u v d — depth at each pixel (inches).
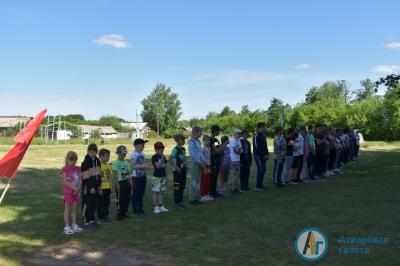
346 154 767.7
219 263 247.4
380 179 587.2
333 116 2235.5
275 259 253.3
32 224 341.7
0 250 274.7
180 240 293.1
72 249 277.6
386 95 2092.8
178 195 397.7
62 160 930.7
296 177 559.8
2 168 405.1
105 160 343.9
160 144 380.5
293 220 343.6
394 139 2068.2
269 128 2566.4
